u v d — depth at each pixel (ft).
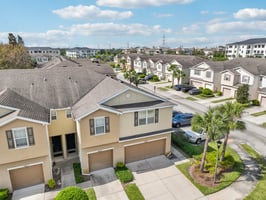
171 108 61.57
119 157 58.03
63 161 61.00
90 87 71.97
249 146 69.77
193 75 162.91
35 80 67.67
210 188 48.65
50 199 46.01
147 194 47.47
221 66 148.56
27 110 49.52
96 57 431.43
